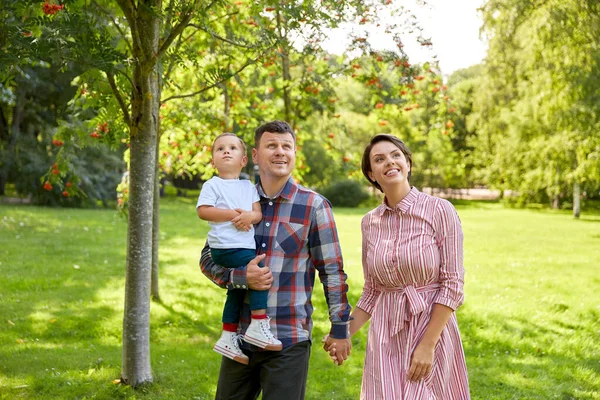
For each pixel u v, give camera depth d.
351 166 8.34
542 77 13.20
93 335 5.90
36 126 23.89
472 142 31.66
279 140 2.59
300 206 2.57
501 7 11.34
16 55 3.13
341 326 2.54
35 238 12.91
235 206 2.60
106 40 3.32
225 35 5.97
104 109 4.75
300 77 7.37
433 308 2.51
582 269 10.48
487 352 5.57
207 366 4.93
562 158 17.56
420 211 2.59
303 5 3.88
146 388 4.29
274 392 2.47
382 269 2.61
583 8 10.20
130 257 4.28
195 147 8.14
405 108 7.70
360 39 6.25
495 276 9.69
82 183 21.86
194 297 7.59
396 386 2.53
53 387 4.33
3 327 6.07
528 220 22.55
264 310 2.49
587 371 4.99
